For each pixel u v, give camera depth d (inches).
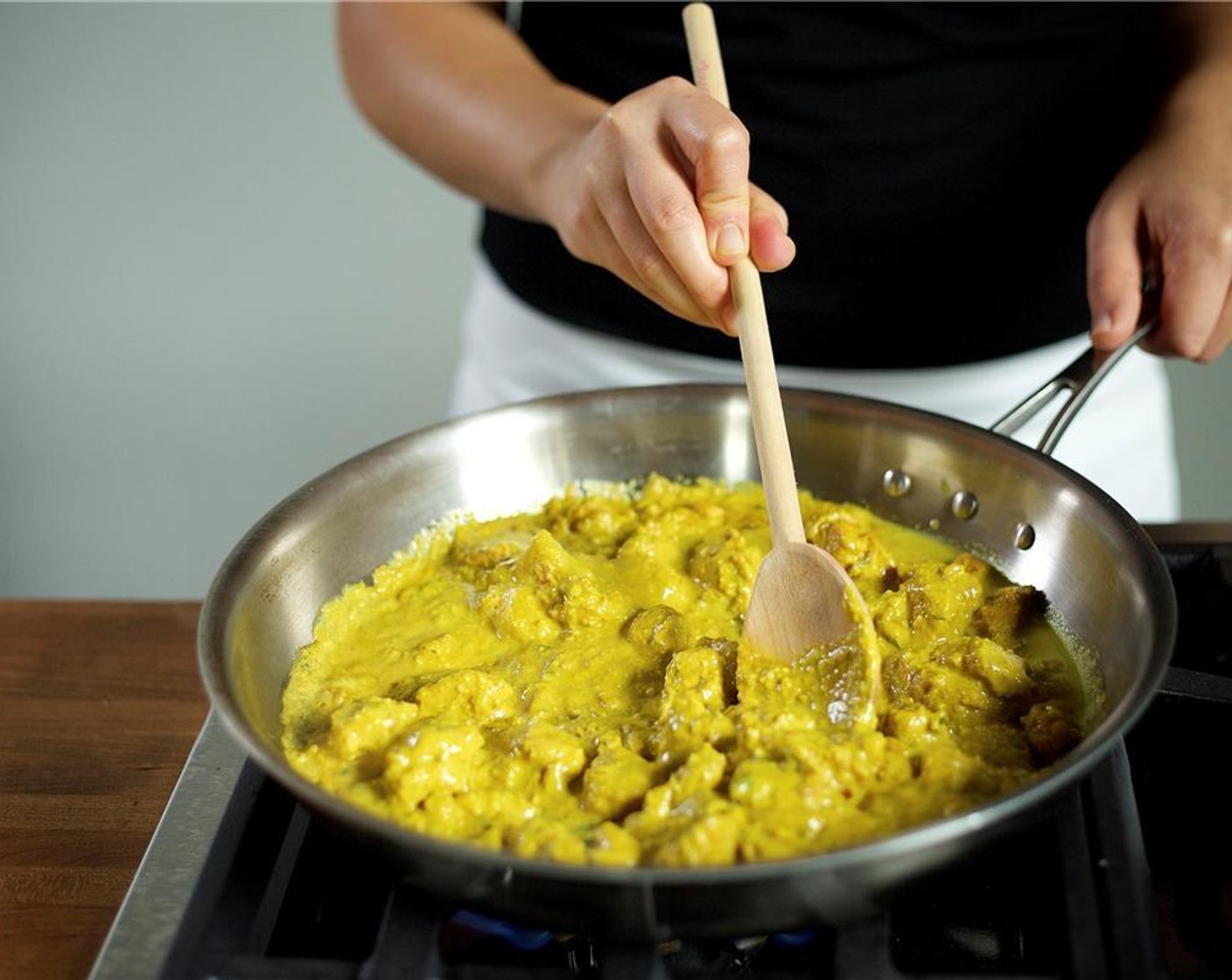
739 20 52.7
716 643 36.5
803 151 53.8
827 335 56.3
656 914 26.7
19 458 105.4
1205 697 33.9
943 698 34.3
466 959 32.5
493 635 39.0
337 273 100.1
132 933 29.8
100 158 96.7
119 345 102.2
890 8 51.5
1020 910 31.8
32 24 92.5
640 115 37.7
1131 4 55.2
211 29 92.7
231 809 31.9
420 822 30.9
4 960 31.2
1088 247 47.4
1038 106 53.9
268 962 28.1
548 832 29.6
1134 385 60.9
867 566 40.7
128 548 108.3
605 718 34.8
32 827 35.6
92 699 40.9
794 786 29.8
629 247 38.2
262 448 105.5
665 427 44.7
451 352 102.4
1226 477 95.8
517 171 47.7
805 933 31.0
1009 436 40.8
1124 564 34.8
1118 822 30.2
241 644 34.5
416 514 42.5
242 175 97.0
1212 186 44.5
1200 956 29.5
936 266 55.2
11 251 99.4
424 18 57.4
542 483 44.5
